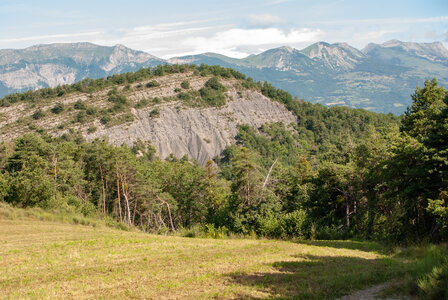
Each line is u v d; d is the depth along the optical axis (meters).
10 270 13.48
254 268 13.34
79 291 10.62
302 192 37.84
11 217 29.66
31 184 38.44
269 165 117.44
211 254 16.97
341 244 23.98
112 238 22.41
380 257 16.84
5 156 57.88
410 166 23.38
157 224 53.91
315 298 9.29
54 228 26.45
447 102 23.61
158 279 11.88
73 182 51.16
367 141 34.25
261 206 34.22
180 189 56.75
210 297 9.63
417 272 10.60
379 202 31.72
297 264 14.17
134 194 54.03
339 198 37.91
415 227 24.80
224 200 47.50
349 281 10.83
